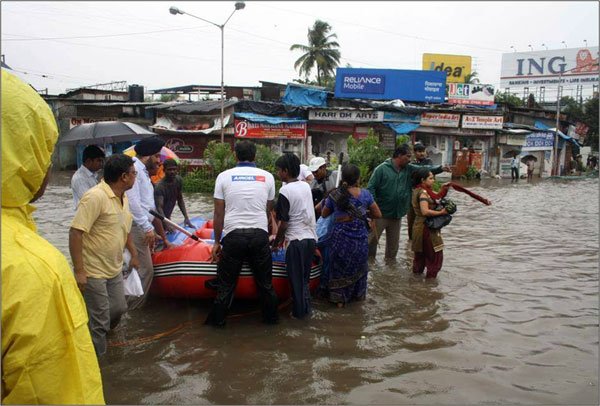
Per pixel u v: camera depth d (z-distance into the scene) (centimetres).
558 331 475
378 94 2834
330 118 2567
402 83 2839
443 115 2738
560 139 3412
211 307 532
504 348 435
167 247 562
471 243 884
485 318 506
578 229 1042
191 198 1652
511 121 3278
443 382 373
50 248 158
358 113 2591
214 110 2334
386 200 710
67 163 2766
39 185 159
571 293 590
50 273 150
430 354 421
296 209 507
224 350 426
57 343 152
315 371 389
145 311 521
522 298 570
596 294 588
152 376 378
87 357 162
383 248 837
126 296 512
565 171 3516
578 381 377
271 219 583
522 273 677
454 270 690
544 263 736
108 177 403
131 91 2697
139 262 505
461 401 346
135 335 458
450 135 2839
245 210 469
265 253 479
